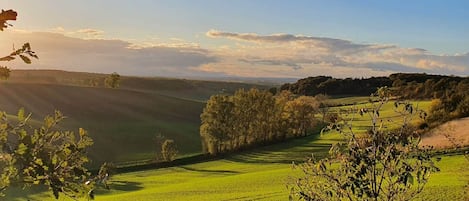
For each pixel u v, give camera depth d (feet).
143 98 419.33
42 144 16.39
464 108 202.49
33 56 15.12
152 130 351.46
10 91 352.49
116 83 550.77
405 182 23.50
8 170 15.43
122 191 188.85
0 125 16.06
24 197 119.44
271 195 135.54
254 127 323.78
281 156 272.92
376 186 24.23
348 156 24.56
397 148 24.18
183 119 395.14
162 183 210.18
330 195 25.08
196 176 229.86
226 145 309.83
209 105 303.48
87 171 17.06
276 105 329.72
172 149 272.10
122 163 269.23
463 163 127.95
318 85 586.04
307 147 294.66
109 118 358.43
